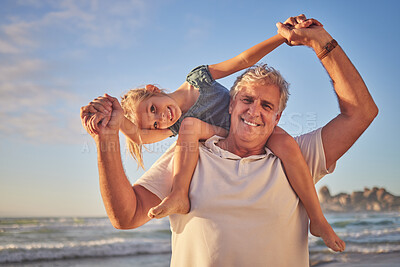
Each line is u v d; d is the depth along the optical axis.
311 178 1.64
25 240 13.26
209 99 2.05
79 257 11.02
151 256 11.21
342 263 8.62
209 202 1.50
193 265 1.51
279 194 1.55
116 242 12.88
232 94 1.75
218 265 1.45
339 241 1.64
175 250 1.59
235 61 2.24
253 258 1.46
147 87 2.44
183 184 1.56
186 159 1.62
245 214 1.49
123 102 2.40
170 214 1.57
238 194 1.50
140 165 1.95
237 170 1.56
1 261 10.33
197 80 2.23
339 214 18.41
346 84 1.61
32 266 9.79
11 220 18.30
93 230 15.42
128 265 9.88
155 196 1.63
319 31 1.65
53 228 16.00
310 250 10.31
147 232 14.52
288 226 1.54
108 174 1.38
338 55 1.61
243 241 1.46
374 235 13.74
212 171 1.57
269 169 1.57
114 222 1.48
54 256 11.01
